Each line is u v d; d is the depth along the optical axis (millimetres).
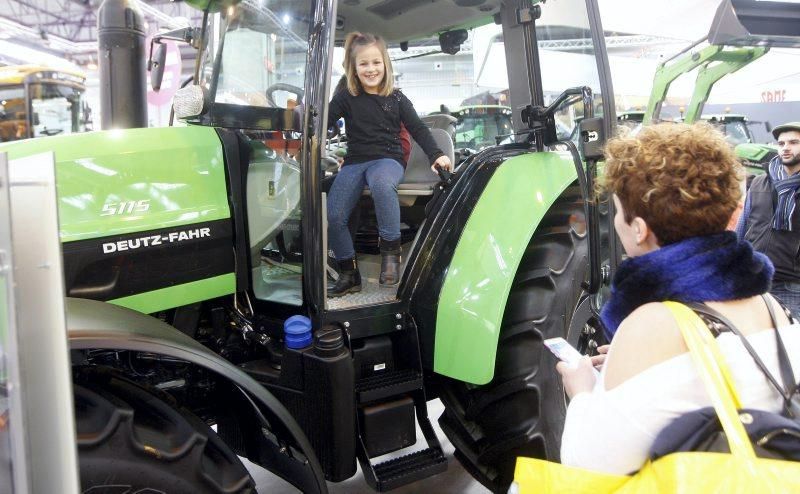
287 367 1828
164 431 1375
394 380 2031
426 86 3688
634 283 1031
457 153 3758
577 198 2477
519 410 2129
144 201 1764
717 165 998
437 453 1999
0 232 861
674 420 925
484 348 2016
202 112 1854
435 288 2109
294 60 1863
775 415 890
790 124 3012
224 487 1423
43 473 908
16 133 7617
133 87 2971
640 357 968
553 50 2410
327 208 2260
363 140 2277
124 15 2918
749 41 3350
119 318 1411
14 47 9773
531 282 2250
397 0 2506
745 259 1008
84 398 1323
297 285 1961
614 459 967
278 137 1907
